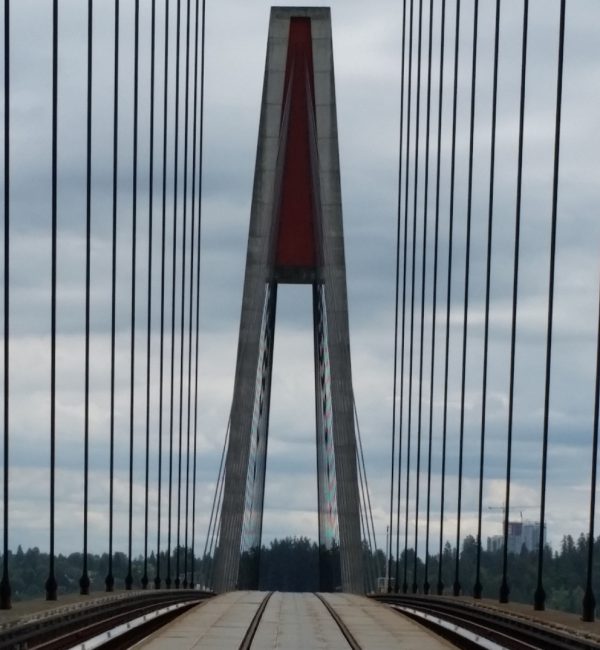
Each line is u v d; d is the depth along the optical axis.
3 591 27.27
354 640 28.31
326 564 106.88
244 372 94.69
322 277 98.81
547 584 93.12
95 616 29.50
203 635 28.31
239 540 91.31
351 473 92.69
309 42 97.81
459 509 48.91
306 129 99.50
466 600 39.94
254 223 96.50
